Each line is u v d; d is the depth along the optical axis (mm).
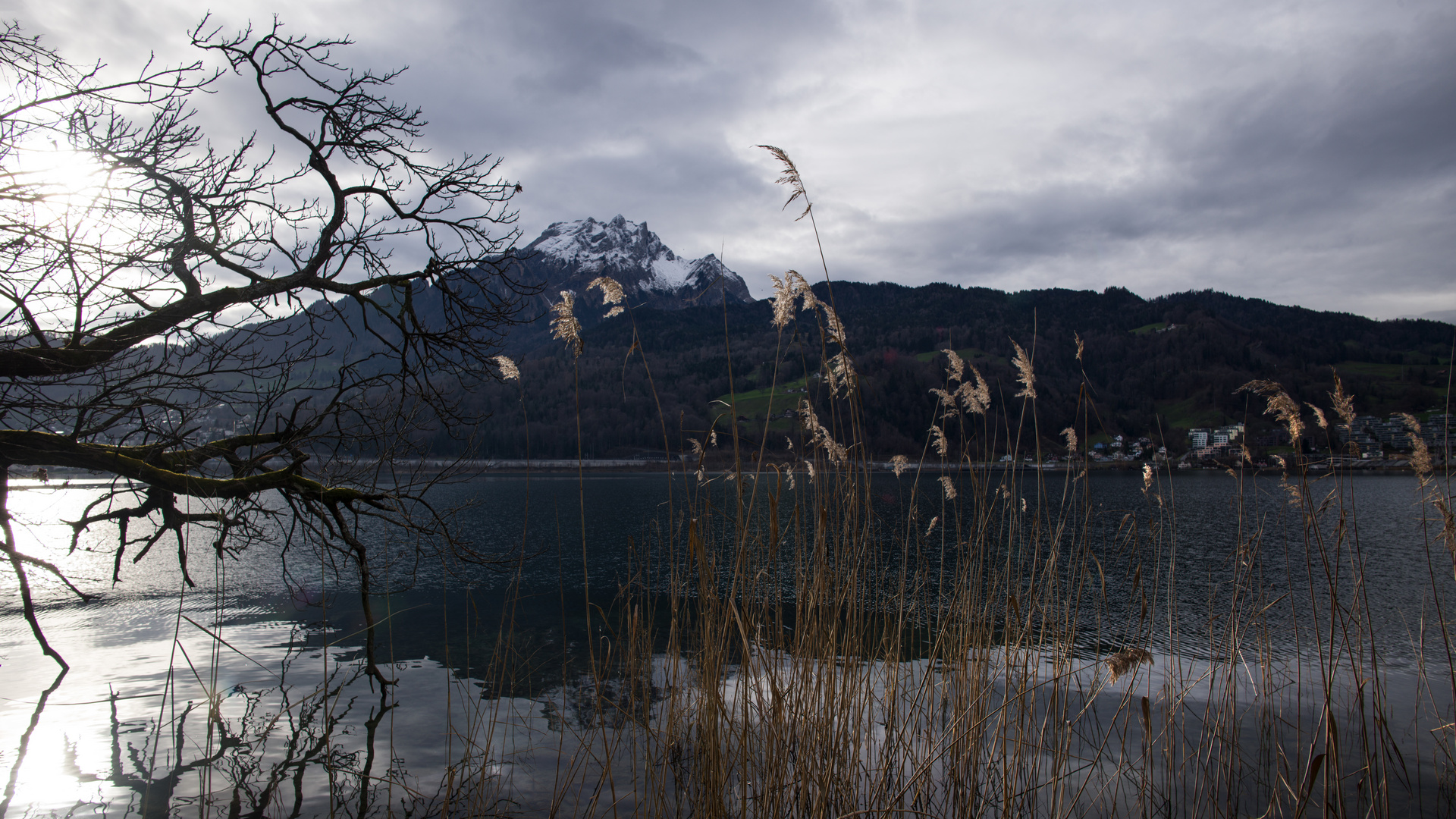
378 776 5992
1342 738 6809
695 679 5793
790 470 5074
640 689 8281
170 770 6102
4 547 7461
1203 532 24875
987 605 5770
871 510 5156
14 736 6898
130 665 9719
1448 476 4934
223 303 7766
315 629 12391
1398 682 8922
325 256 8211
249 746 6676
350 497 9195
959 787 4871
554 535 24984
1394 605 14062
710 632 4508
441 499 41188
